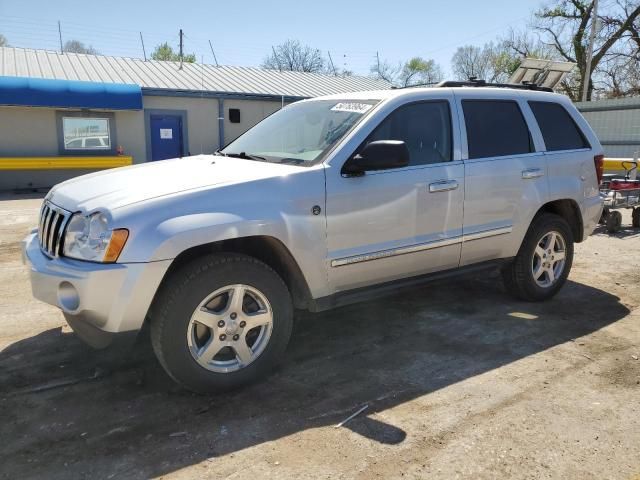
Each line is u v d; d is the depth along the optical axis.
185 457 2.80
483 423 3.11
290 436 2.99
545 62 8.17
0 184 16.22
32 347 4.16
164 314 3.17
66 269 3.12
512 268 5.04
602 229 8.95
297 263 3.58
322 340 4.35
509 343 4.27
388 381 3.64
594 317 4.86
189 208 3.20
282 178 3.53
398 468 2.71
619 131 16.33
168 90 18.25
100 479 2.63
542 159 4.91
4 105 15.23
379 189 3.87
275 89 20.94
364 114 4.04
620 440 2.95
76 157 16.80
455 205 4.30
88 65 19.27
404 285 4.23
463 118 4.48
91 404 3.33
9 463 2.75
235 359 3.49
